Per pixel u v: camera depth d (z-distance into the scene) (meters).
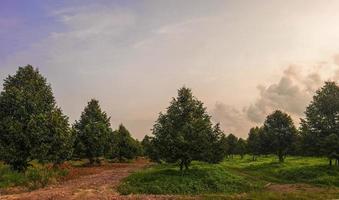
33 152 41.03
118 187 33.88
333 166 50.69
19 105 42.75
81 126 73.56
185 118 42.97
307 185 40.56
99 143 71.88
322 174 46.38
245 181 39.06
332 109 52.78
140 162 93.44
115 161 94.75
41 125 42.47
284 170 51.59
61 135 43.66
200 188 35.06
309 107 55.00
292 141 70.44
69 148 46.56
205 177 38.19
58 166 49.81
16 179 35.53
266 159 88.00
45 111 46.47
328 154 50.22
